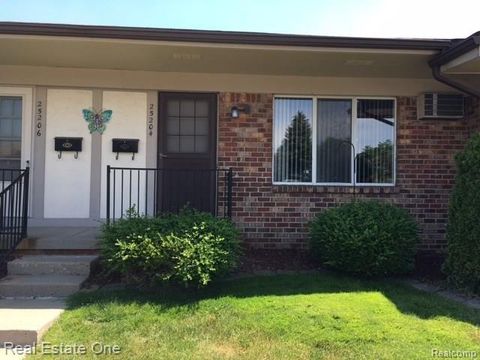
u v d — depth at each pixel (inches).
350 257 256.7
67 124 324.8
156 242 225.6
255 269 279.0
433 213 330.6
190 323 198.7
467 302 229.9
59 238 285.0
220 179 324.5
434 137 332.5
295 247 323.9
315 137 333.7
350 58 285.9
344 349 175.5
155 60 298.4
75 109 324.8
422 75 323.3
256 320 199.2
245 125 325.7
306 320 198.5
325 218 276.7
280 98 332.8
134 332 191.9
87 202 325.4
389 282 257.1
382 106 337.4
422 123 332.5
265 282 248.5
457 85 283.7
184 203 325.7
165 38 259.1
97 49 277.0
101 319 202.8
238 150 324.8
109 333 190.7
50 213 323.9
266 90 326.0
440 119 331.0
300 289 237.9
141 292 233.1
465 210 243.9
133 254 223.0
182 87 324.2
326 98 334.6
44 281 240.1
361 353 172.1
